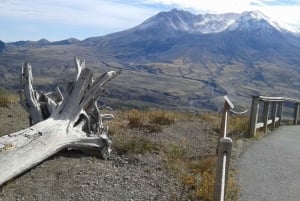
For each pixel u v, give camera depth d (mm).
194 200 7988
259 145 13938
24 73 10961
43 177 8391
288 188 9344
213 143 13188
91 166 9320
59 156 9578
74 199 7668
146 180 8875
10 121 13438
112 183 8531
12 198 7441
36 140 8617
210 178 8523
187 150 11953
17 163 7793
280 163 11594
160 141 12516
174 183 8828
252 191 8883
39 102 10719
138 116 15078
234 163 11062
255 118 15250
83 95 10508
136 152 10727
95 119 10922
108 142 10211
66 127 9695
